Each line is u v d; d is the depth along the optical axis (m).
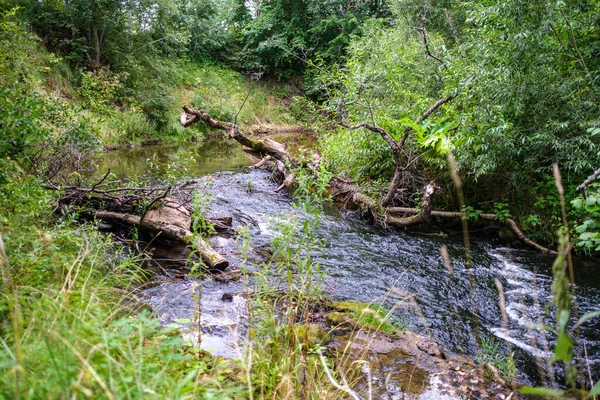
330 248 5.89
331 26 23.48
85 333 1.52
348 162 8.37
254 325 2.70
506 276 5.09
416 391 2.69
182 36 20.16
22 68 7.27
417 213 6.92
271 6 27.03
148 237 5.56
